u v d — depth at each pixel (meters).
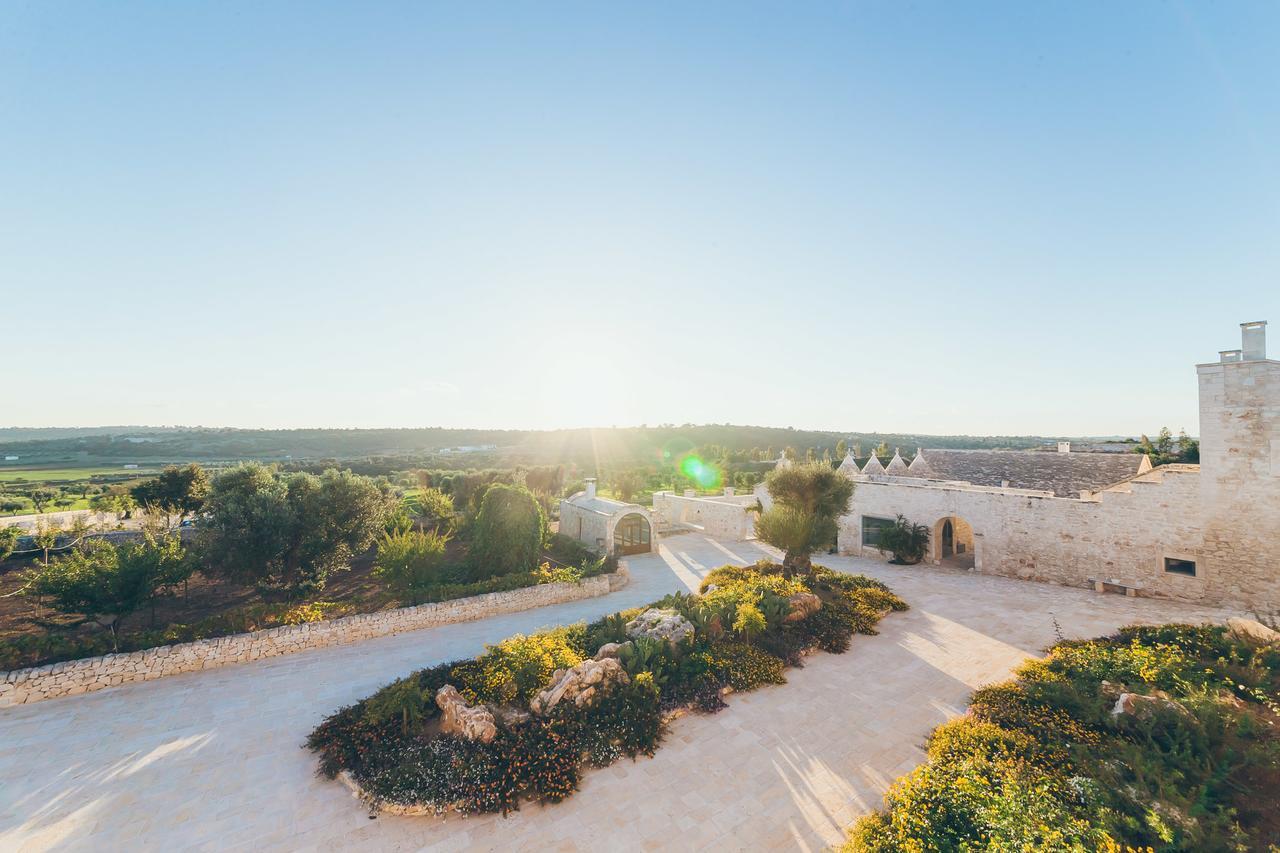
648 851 9.54
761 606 19.05
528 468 62.41
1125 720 11.54
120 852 9.56
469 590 22.72
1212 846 7.71
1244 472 19.75
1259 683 12.61
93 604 17.39
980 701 13.68
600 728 12.81
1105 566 23.12
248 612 18.77
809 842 9.70
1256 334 19.61
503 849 9.62
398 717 13.14
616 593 26.19
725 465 92.19
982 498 27.19
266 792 11.19
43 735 13.28
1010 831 7.91
